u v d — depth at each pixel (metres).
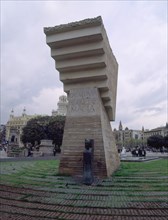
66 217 8.48
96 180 15.44
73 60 18.44
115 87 22.70
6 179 16.16
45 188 13.28
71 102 19.05
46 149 51.84
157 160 34.84
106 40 18.41
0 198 11.25
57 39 17.83
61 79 19.20
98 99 18.34
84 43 17.66
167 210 9.23
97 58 17.73
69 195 11.70
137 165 24.80
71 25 17.33
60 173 17.73
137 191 12.34
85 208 9.57
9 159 34.56
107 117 20.33
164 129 152.62
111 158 18.89
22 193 12.18
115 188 13.09
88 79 18.73
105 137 18.06
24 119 139.12
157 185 13.68
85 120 18.20
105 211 9.15
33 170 21.20
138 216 8.55
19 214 8.86
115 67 22.83
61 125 67.00
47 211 9.23
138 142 144.50
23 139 72.06
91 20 16.75
